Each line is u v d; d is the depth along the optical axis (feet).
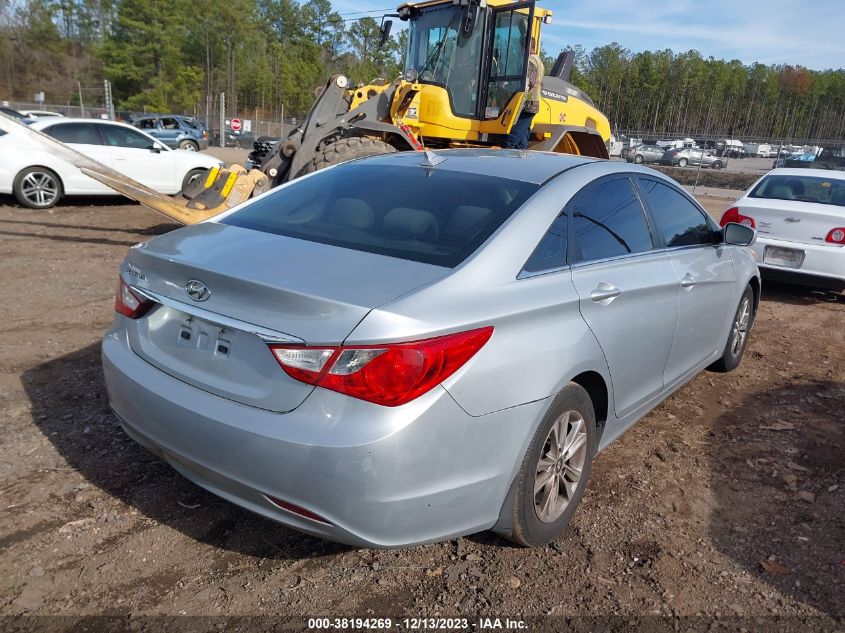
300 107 257.96
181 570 8.77
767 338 20.98
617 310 10.24
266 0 285.64
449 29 30.94
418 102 31.89
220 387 7.94
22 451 11.34
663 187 13.21
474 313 7.79
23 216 35.68
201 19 222.89
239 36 237.45
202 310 8.12
